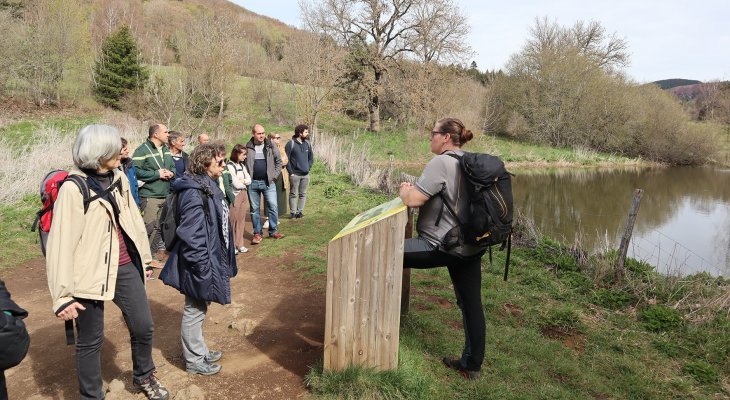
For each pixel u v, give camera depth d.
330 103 31.62
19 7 31.05
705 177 28.45
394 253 3.13
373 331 3.21
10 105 24.89
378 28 33.25
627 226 6.29
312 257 6.64
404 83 32.94
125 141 5.66
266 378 3.43
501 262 6.91
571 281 6.37
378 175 13.71
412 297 5.30
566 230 13.38
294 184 9.20
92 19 39.03
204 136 7.26
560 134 37.97
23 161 11.03
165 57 40.19
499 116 39.44
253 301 5.03
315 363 3.51
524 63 39.28
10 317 2.18
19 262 6.45
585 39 43.31
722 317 5.36
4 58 24.80
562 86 37.19
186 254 3.16
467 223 3.09
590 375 4.05
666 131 34.38
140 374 3.09
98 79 29.50
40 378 3.46
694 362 4.51
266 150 7.37
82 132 2.69
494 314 5.11
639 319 5.43
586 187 23.39
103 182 2.80
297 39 32.75
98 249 2.69
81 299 2.66
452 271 3.48
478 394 3.38
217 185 3.43
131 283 2.92
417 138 31.95
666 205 19.36
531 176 27.19
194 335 3.42
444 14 31.73
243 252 6.97
